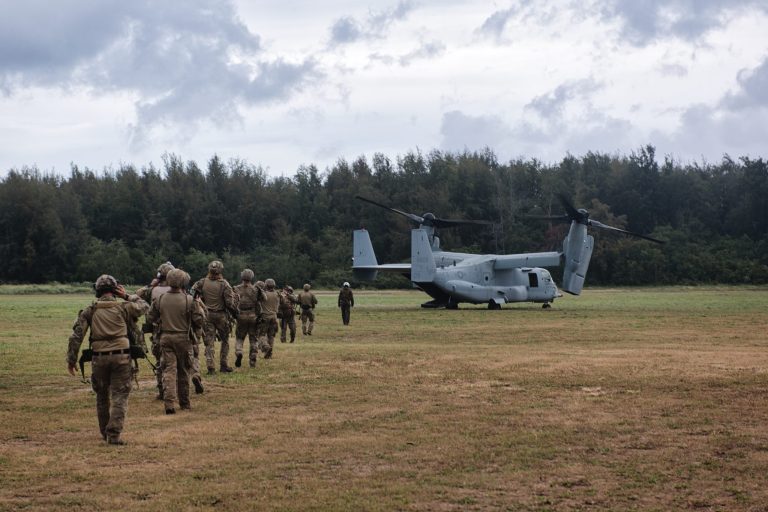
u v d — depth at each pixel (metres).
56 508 7.54
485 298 47.38
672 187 112.38
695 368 16.64
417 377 15.63
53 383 15.28
